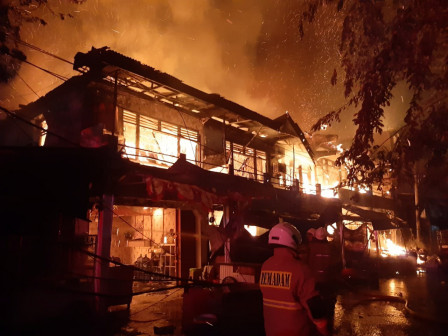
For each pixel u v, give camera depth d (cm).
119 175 1008
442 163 845
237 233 1273
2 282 461
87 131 1249
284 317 302
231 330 760
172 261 1602
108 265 995
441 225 1875
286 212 1655
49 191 768
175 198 1161
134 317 986
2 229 722
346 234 2086
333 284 1350
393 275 2269
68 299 927
